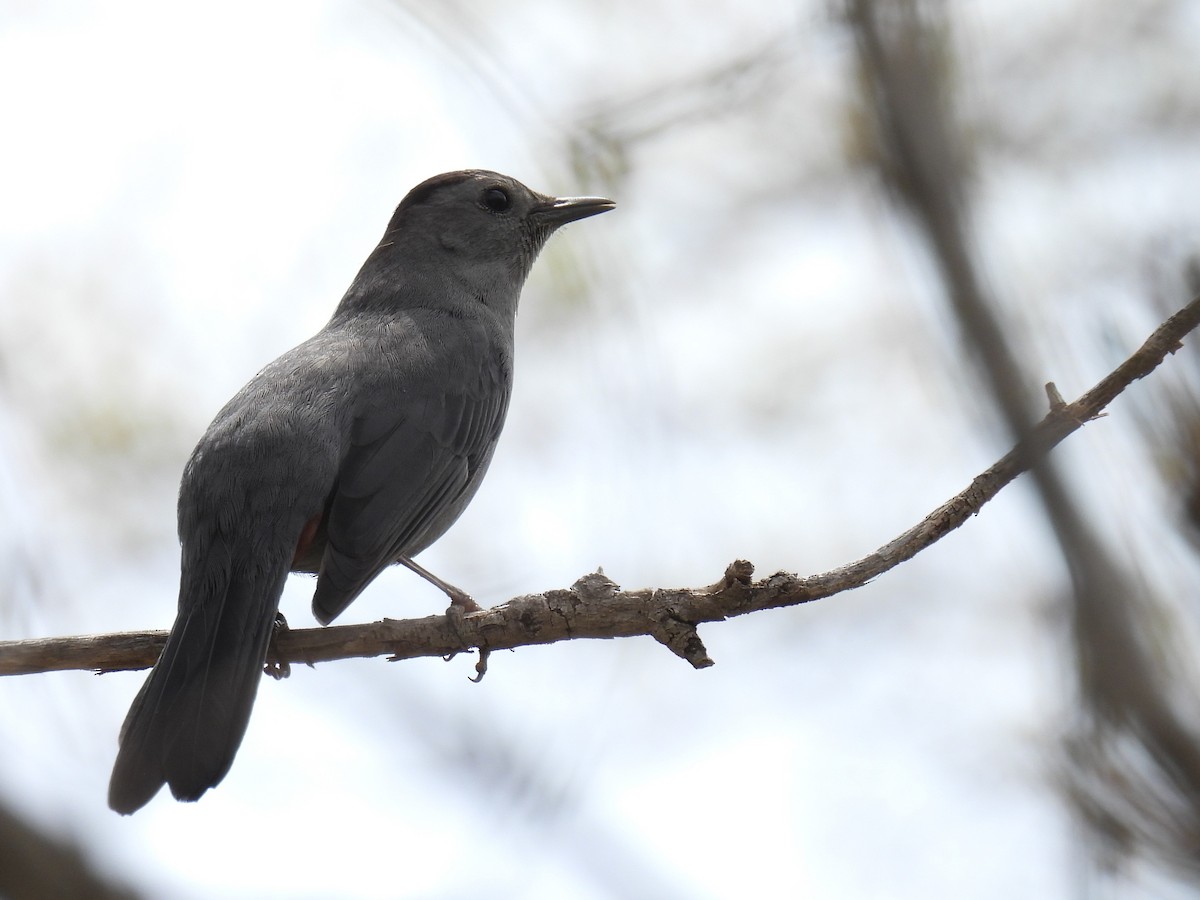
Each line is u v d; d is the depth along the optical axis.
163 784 9.88
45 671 10.66
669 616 10.04
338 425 11.66
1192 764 7.26
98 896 7.78
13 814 7.64
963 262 10.55
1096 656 7.66
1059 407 8.84
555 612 10.29
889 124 10.81
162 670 10.40
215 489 11.15
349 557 11.04
